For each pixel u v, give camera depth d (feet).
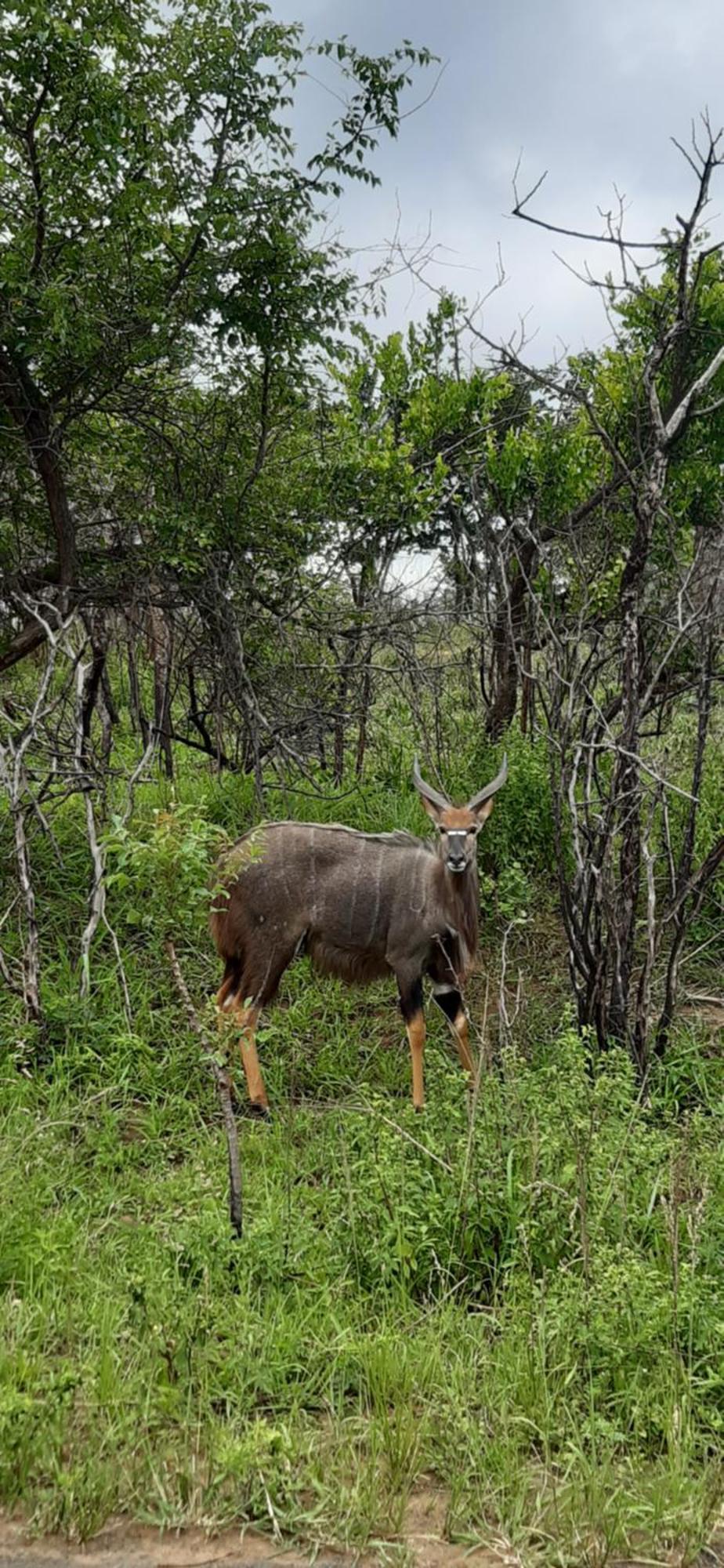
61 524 23.75
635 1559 9.71
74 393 23.21
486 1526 9.91
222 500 24.43
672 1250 12.54
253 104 22.12
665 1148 14.07
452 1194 13.57
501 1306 12.74
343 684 28.25
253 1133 16.56
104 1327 11.49
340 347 24.58
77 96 20.18
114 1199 14.32
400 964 18.08
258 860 15.99
